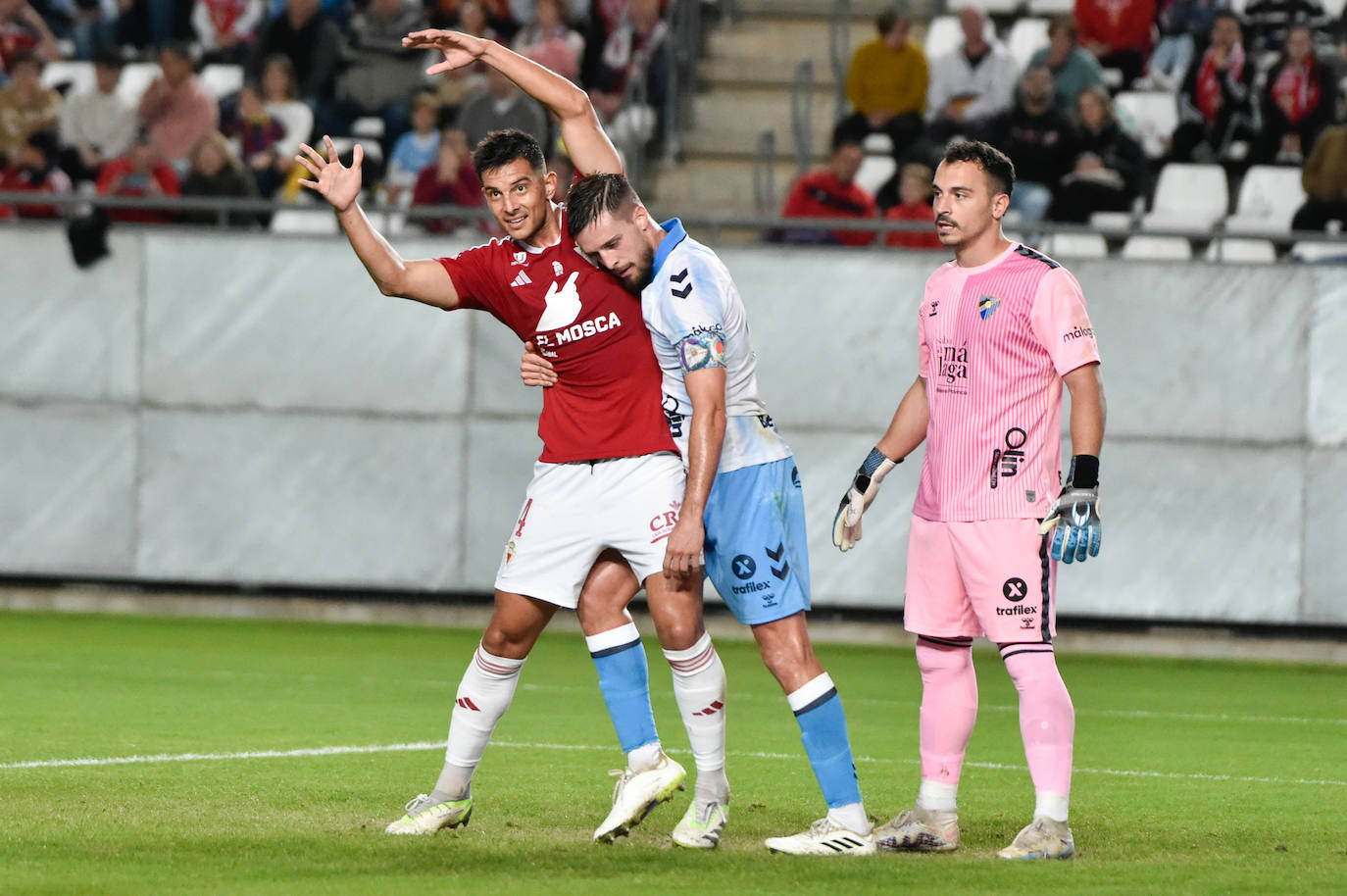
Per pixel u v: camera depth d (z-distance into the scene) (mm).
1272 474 33906
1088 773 19484
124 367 36281
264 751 19625
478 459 35562
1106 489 34188
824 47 48562
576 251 14414
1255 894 12250
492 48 15680
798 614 14266
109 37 49406
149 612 36562
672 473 14398
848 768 14047
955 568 14547
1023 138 39938
